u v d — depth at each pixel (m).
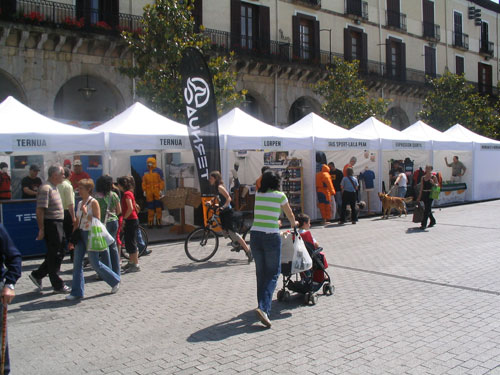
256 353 4.32
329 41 25.45
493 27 37.56
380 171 15.55
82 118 18.20
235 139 11.89
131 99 18.03
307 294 5.80
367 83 26.42
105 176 7.28
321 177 13.39
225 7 21.14
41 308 5.93
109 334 4.95
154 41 14.61
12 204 9.13
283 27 23.41
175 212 13.34
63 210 7.03
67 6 16.17
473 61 35.56
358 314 5.41
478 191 19.69
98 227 6.30
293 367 4.00
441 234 11.20
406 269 7.64
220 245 10.33
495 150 20.48
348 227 12.89
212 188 10.16
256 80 22.12
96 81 18.45
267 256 5.20
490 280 6.80
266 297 5.04
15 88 16.25
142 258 9.04
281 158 14.22
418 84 29.22
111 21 17.34
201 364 4.11
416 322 5.08
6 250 3.43
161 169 13.62
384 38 28.66
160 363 4.16
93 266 6.39
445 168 20.25
